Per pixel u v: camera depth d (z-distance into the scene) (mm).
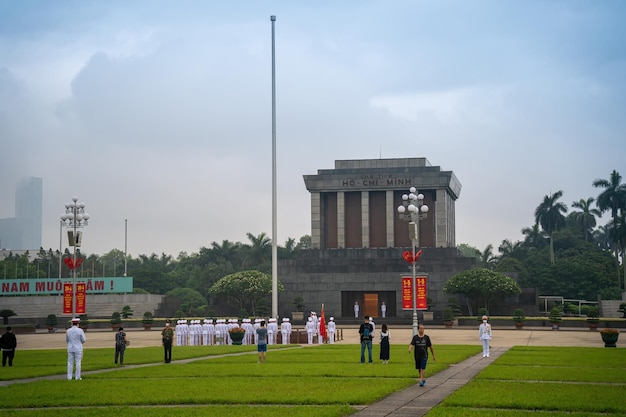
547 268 157125
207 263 184750
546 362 46188
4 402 29875
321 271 118312
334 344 68750
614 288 150125
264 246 172625
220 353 56156
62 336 89625
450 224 129875
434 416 25453
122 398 30703
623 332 88375
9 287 120438
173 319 107938
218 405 29000
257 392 32125
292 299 116812
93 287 122000
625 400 28953
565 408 27172
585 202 181875
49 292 121062
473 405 27969
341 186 123000
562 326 98062
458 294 113875
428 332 87625
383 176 122125
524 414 25906
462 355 51594
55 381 37094
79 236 78688
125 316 113250
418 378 37250
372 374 38969
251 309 116625
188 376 39219
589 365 44125
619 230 143500
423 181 121125
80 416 26391
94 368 44531
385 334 45219
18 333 98188
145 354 55281
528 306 110688
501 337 77750
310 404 29047
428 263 116375
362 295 116938
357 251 120000
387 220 121938
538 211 170375
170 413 26844
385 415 26375
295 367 43062
